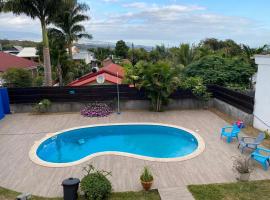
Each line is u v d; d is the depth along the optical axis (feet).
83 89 54.34
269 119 38.32
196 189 23.75
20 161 31.14
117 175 27.09
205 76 58.49
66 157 35.83
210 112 53.36
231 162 29.84
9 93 53.26
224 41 169.99
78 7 119.34
